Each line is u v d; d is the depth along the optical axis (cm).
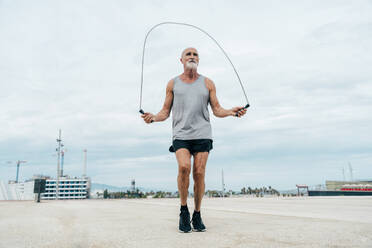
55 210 605
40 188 1274
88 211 577
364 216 441
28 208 684
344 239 215
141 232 262
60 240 219
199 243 204
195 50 341
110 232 262
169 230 278
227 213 530
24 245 200
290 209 651
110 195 11556
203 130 313
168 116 351
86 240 219
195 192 292
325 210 605
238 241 210
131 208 705
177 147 307
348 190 2475
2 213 511
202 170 300
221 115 331
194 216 281
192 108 315
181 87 329
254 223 336
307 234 239
